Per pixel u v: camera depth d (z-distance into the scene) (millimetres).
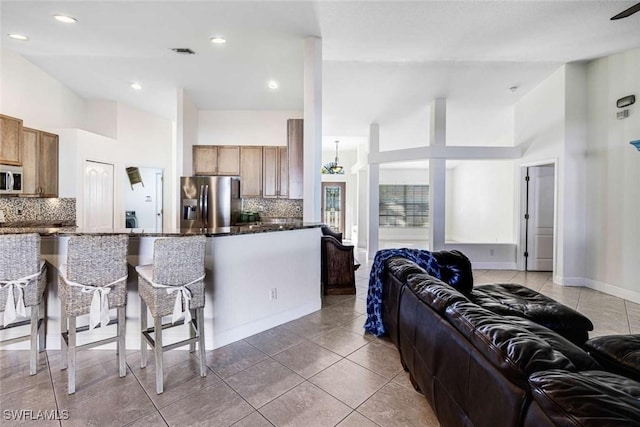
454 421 1438
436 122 5902
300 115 6320
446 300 1655
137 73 4695
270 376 2305
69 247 2080
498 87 5500
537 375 963
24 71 4285
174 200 7070
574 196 4918
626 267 4332
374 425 1811
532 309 2475
